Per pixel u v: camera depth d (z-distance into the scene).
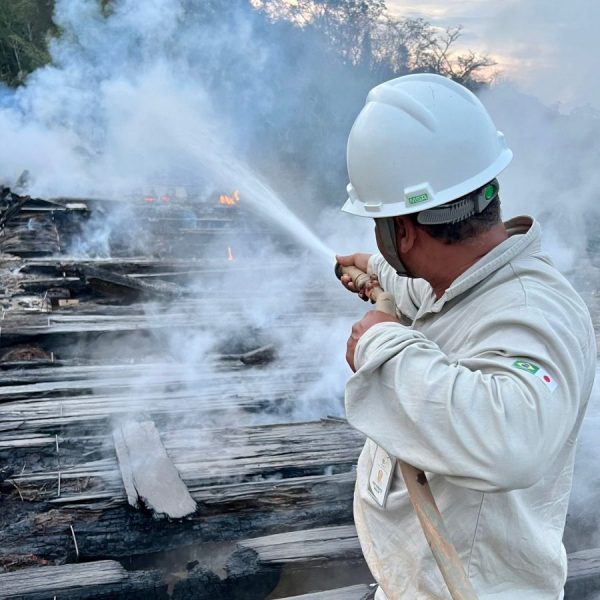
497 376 1.28
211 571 3.15
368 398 1.38
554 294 1.37
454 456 1.25
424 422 1.28
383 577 1.71
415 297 1.86
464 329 1.44
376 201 1.50
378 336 1.39
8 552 3.23
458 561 1.39
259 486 3.67
